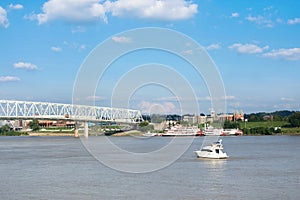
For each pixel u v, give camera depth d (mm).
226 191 55938
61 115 182750
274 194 54125
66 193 54906
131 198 51906
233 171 74500
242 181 63625
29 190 57031
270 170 76062
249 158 98812
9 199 52094
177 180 64375
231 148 137500
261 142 180500
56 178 66750
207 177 67375
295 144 161875
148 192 55219
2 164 86938
